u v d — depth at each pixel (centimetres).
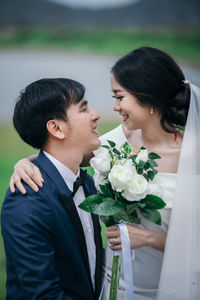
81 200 156
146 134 174
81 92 147
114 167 132
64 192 145
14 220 134
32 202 136
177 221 149
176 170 166
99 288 154
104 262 170
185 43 1480
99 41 1559
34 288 128
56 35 1562
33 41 1528
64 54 1486
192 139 156
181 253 148
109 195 137
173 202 152
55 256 142
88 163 185
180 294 149
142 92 159
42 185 140
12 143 848
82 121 145
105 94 1200
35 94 145
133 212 140
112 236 141
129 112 164
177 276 149
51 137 148
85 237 154
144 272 166
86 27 1583
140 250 165
